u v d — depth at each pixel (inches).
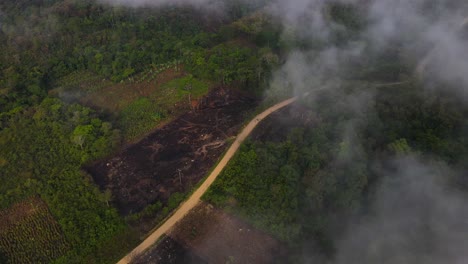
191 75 5315.0
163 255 3238.2
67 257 3196.4
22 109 4586.6
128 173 3937.0
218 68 5157.5
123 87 5191.9
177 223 3442.4
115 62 5398.6
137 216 3444.9
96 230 3353.8
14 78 5059.1
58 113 4483.3
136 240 3309.5
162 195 3700.8
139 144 4291.3
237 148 4092.0
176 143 4274.1
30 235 3408.0
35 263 3206.2
